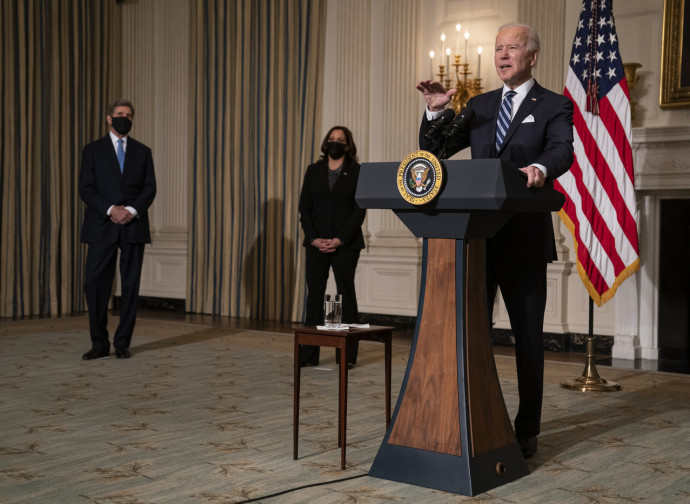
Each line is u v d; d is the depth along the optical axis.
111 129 5.62
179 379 4.71
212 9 8.65
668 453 3.13
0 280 8.10
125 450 3.07
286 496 2.49
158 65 9.27
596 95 5.00
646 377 5.09
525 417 3.03
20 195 8.21
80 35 8.67
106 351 5.55
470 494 2.50
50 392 4.26
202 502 2.42
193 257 8.84
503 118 2.96
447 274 2.63
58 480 2.66
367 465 2.87
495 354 6.04
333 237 5.19
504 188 2.39
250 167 8.46
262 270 8.38
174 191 9.16
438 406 2.61
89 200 5.45
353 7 7.83
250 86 8.44
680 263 6.10
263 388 4.44
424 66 7.50
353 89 7.85
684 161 5.84
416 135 7.50
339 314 2.99
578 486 2.65
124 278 5.57
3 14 8.00
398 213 2.68
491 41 7.10
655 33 6.16
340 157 5.30
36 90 8.32
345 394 2.83
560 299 6.45
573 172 5.07
